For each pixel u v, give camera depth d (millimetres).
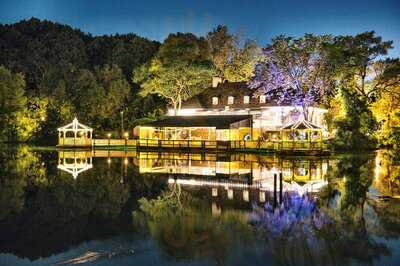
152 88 84500
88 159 52562
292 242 17469
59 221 20609
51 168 41812
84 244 17188
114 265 15078
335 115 70188
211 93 81750
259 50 95875
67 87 97250
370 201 25312
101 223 20250
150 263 15242
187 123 72812
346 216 21672
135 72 89875
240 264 15203
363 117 65625
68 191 28656
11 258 15680
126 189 29500
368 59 68375
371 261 15508
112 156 57719
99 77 103188
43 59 124750
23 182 32375
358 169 40562
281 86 66812
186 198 26219
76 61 132875
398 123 67562
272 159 52094
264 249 16625
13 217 21391
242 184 31547
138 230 19125
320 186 30594
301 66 64250
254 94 72812
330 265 15125
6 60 124938
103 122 97312
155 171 39438
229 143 65188
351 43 67250
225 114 76438
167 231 18906
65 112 91500
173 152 65375
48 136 91000
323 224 20141
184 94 86375
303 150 56500
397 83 67688
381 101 68625
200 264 15172
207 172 38625
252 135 71750
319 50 63375
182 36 85938
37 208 23391
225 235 18375
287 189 29422
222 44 98000
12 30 147875
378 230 19172
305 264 15227
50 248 16734
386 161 48531
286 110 69750
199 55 86938
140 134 78250
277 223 20266
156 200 25562
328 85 64375
